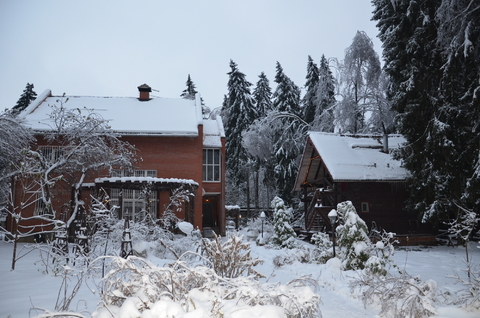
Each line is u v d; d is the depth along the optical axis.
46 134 14.75
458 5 16.81
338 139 23.64
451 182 18.30
